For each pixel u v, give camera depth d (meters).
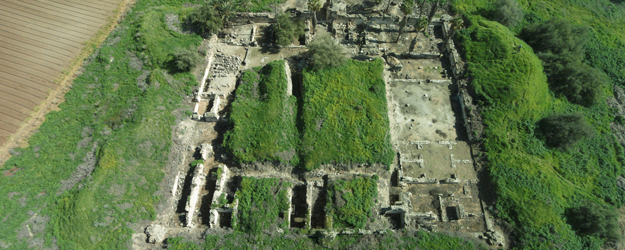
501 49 50.19
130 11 54.69
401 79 50.12
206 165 41.78
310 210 37.53
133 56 48.69
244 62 50.88
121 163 38.88
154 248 35.53
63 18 53.88
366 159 40.50
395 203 38.59
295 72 50.09
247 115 43.19
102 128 42.50
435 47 54.16
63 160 39.94
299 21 54.19
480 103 45.97
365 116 43.25
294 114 44.28
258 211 36.91
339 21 56.19
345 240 35.56
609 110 48.28
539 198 38.41
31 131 42.72
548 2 60.69
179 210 38.88
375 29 55.84
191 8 54.44
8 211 35.72
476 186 41.25
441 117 46.75
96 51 50.16
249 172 41.31
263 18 55.53
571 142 43.09
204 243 35.44
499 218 38.44
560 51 52.72
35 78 47.34
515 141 43.28
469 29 53.84
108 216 35.72
